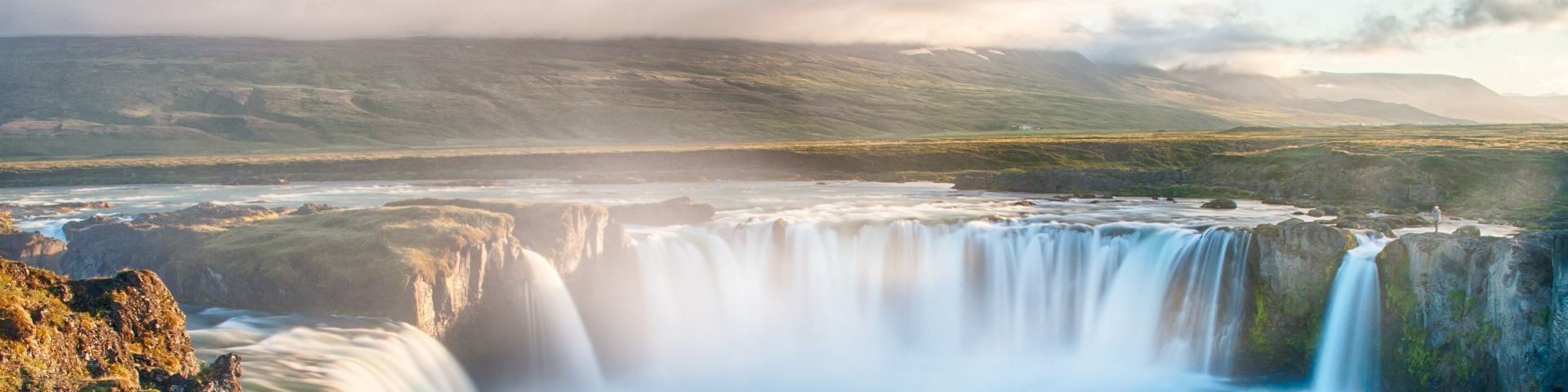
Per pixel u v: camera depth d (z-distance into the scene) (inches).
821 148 7775.6
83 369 1019.9
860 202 4060.0
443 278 2000.5
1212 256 2378.2
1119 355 2492.6
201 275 1999.3
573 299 2363.4
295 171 7244.1
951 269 2719.0
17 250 2233.0
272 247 2059.5
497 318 2190.0
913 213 3282.5
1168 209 3425.2
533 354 2240.4
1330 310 2162.9
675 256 2605.8
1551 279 1715.1
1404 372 1996.8
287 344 1641.2
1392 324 2043.6
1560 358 1626.5
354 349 1648.6
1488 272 1850.4
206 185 6274.6
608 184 6092.5
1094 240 2610.7
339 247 2038.6
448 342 2025.1
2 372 905.5
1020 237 2679.6
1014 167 7111.2
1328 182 3919.8
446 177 6953.7
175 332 1182.9
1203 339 2361.0
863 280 2743.6
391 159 7667.3
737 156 7460.6
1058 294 2618.1
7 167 7377.0
